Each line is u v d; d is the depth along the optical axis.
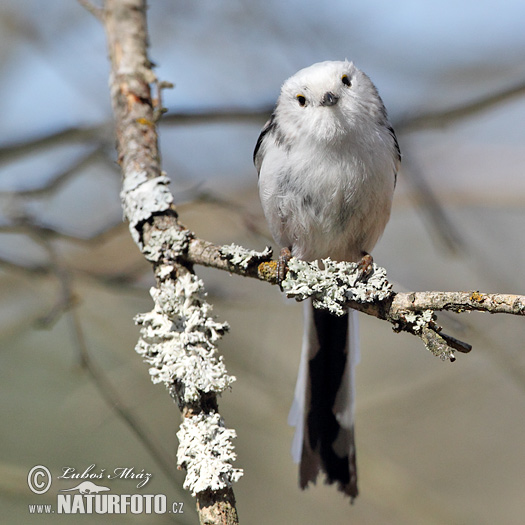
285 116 7.92
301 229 8.12
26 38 11.33
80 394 10.48
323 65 8.04
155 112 7.34
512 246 12.88
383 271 5.74
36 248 11.78
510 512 11.45
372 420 11.36
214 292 9.73
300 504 11.09
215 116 9.17
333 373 8.12
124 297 11.43
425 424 12.18
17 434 10.26
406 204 11.79
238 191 12.10
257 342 11.59
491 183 11.77
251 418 10.77
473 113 9.68
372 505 11.22
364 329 12.80
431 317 5.36
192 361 5.71
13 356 10.78
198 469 5.29
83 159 9.30
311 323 8.27
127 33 7.79
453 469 11.87
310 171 7.75
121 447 10.24
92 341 11.19
